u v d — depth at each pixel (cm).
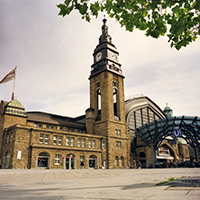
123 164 5681
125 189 602
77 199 439
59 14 579
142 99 8388
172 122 5325
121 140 5819
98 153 5122
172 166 5491
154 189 557
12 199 458
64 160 4384
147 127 5672
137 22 601
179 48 652
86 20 606
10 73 5066
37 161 4016
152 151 5562
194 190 486
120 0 573
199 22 599
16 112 4681
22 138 3994
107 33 6969
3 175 1770
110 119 5712
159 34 627
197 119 4862
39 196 502
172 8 587
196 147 6153
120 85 6450
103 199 425
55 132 4494
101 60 6375
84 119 7306
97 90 6544
